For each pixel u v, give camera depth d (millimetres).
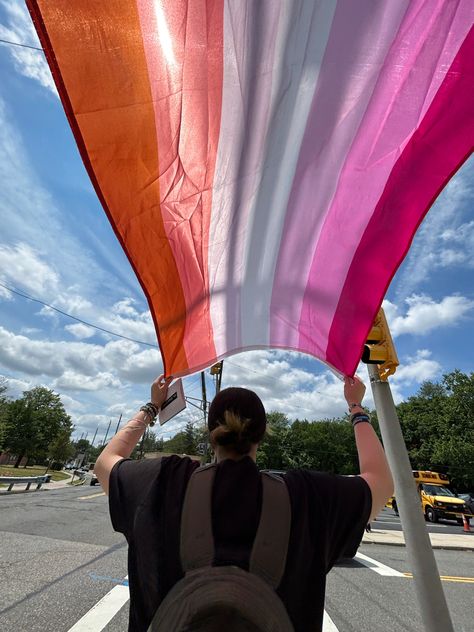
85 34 1672
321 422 66312
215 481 1044
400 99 1913
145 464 1160
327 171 2094
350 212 2148
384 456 1317
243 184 2062
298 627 884
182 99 1826
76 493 19953
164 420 1593
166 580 930
